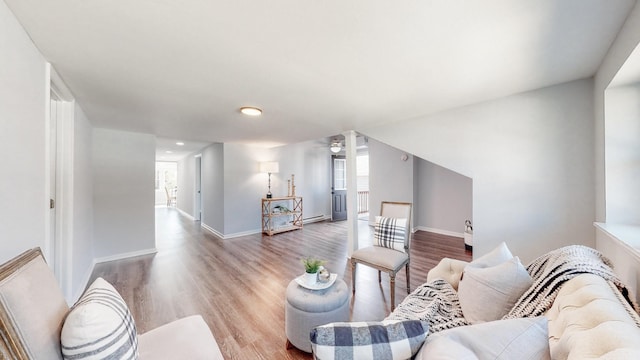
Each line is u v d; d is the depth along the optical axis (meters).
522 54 1.52
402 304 1.56
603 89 1.65
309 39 1.34
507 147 2.26
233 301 2.43
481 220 2.40
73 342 0.78
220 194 5.22
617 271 1.48
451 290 1.64
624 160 1.62
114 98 2.26
